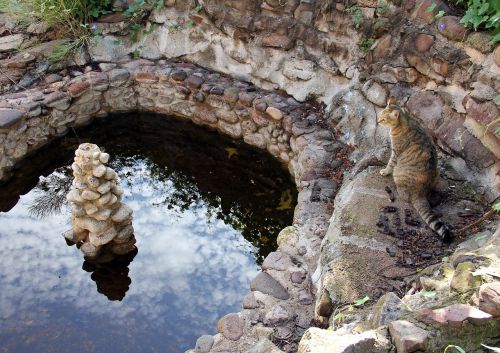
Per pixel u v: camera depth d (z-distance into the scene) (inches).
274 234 191.5
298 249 156.1
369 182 158.1
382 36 187.2
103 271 179.8
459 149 156.8
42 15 226.7
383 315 99.0
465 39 159.3
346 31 198.2
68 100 223.5
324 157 190.4
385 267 129.0
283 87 217.2
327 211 169.9
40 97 219.3
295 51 212.4
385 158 167.0
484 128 149.6
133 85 237.6
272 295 140.9
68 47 231.8
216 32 229.8
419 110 169.9
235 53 226.4
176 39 239.6
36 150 222.8
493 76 149.9
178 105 236.1
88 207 167.5
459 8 171.2
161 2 236.5
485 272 98.8
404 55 177.0
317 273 139.9
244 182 215.3
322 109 208.4
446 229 135.9
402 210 146.9
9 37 236.5
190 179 218.1
